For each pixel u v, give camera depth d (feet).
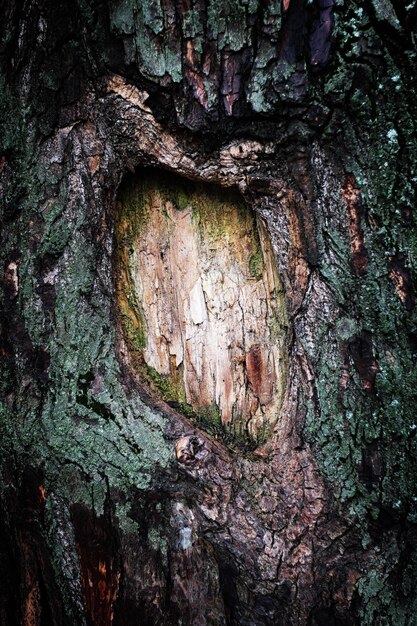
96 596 3.22
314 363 3.09
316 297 3.07
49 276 3.17
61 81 3.08
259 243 3.19
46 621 3.37
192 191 3.21
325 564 3.10
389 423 3.04
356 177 2.98
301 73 2.93
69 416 3.16
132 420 3.16
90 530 3.18
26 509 3.25
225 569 3.13
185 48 2.96
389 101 2.94
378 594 3.08
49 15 3.05
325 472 3.09
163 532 3.15
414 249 2.98
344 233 3.01
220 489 3.12
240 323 3.22
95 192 3.13
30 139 3.13
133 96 3.02
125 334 3.24
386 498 3.06
